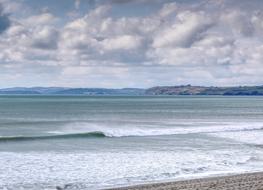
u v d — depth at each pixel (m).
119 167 21.62
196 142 33.69
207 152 27.55
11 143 32.78
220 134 40.50
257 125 50.53
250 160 24.38
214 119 67.19
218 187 15.88
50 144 32.16
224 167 22.02
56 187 17.16
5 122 57.56
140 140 35.19
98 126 50.62
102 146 30.92
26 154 26.25
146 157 25.16
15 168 21.03
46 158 24.48
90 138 36.78
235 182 17.02
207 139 35.97
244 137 37.72
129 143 32.94
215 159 24.52
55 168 21.17
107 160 23.88
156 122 59.25
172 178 19.16
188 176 19.66
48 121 59.84
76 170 20.70
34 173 19.84
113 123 56.69
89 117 71.25
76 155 25.89
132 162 23.22
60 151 27.92
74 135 38.38
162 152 27.50
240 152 27.66
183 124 55.34
